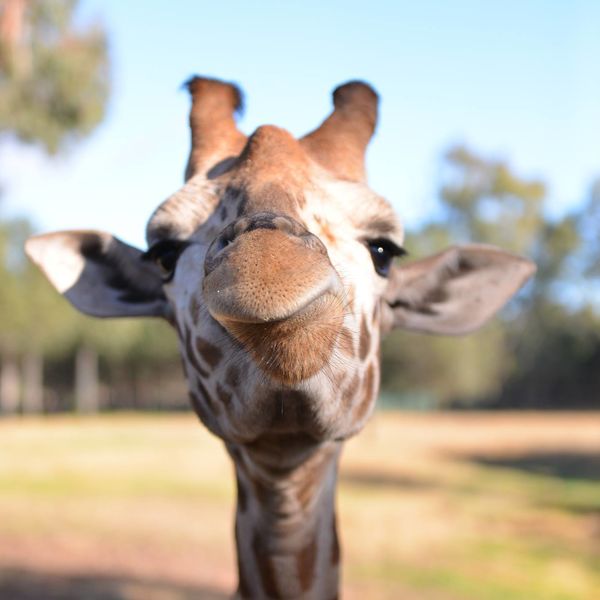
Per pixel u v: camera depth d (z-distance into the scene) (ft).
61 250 12.05
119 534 40.27
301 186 9.14
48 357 204.74
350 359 8.59
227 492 56.85
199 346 8.98
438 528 45.73
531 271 12.27
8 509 46.62
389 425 128.06
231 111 10.88
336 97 10.82
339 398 8.48
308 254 6.82
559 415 161.58
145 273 11.89
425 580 33.88
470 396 177.78
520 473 71.46
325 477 10.29
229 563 35.29
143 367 211.20
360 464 75.97
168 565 34.24
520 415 161.07
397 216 9.71
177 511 48.11
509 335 193.57
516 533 44.62
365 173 10.36
